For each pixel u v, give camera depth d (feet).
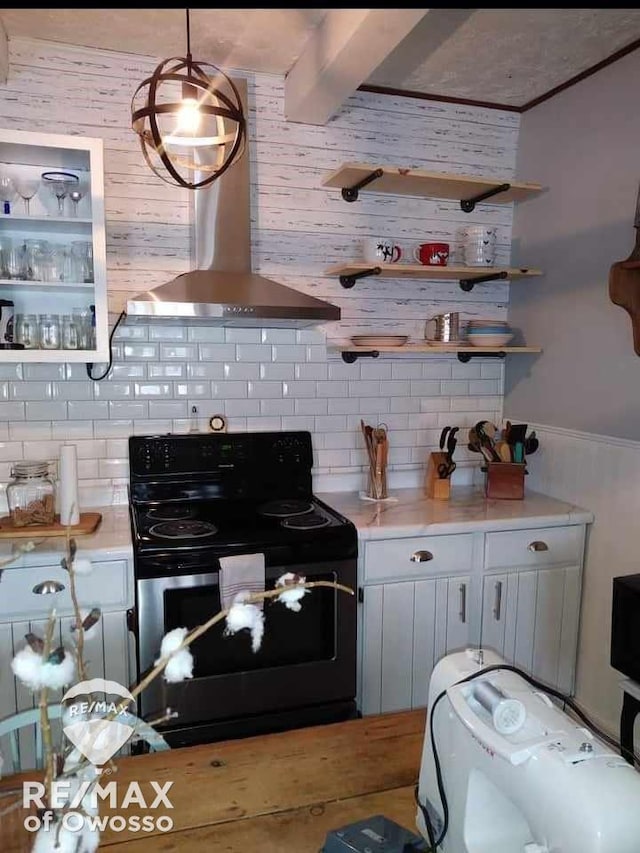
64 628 6.34
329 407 9.30
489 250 8.91
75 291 7.75
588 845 2.19
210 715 6.77
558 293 8.93
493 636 8.16
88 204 7.38
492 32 7.30
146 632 6.57
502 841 2.84
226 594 6.65
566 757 2.46
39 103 7.75
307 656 7.13
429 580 7.79
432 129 9.35
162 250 8.36
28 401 8.07
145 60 8.02
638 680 5.60
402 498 9.05
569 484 8.77
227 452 8.62
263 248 8.80
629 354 7.73
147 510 8.00
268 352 8.95
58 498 7.68
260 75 8.50
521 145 9.66
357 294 9.29
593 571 8.35
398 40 6.24
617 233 7.88
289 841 3.03
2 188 7.00
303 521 7.52
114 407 8.38
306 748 3.78
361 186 8.71
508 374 10.07
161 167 8.21
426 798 3.17
